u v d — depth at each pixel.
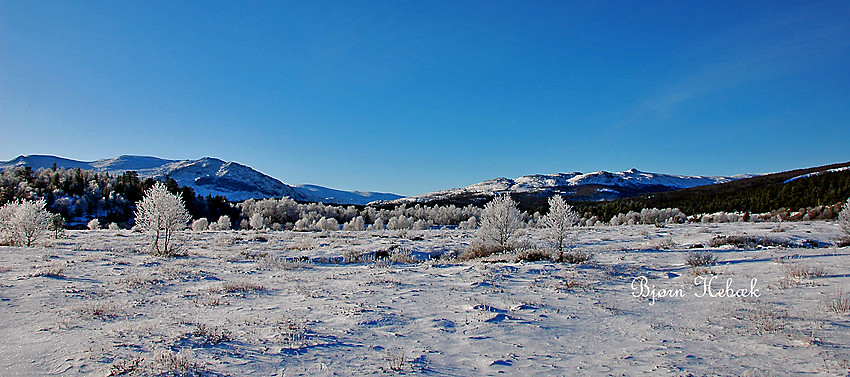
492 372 5.22
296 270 16.48
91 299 9.55
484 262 18.22
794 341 6.12
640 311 8.77
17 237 26.20
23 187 93.88
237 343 6.18
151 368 4.94
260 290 11.34
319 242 31.80
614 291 11.13
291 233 46.41
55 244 27.66
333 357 5.69
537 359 5.73
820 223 39.00
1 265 14.45
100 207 99.56
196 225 59.69
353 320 7.84
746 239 24.06
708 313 8.27
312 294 10.62
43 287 10.50
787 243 23.20
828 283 9.88
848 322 6.84
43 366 5.02
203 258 20.52
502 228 22.72
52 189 101.31
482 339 6.70
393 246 28.22
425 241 33.16
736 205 78.56
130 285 11.43
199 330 6.70
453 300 10.00
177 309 8.80
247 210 104.44
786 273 11.73
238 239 35.34
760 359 5.50
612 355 5.90
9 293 9.58
